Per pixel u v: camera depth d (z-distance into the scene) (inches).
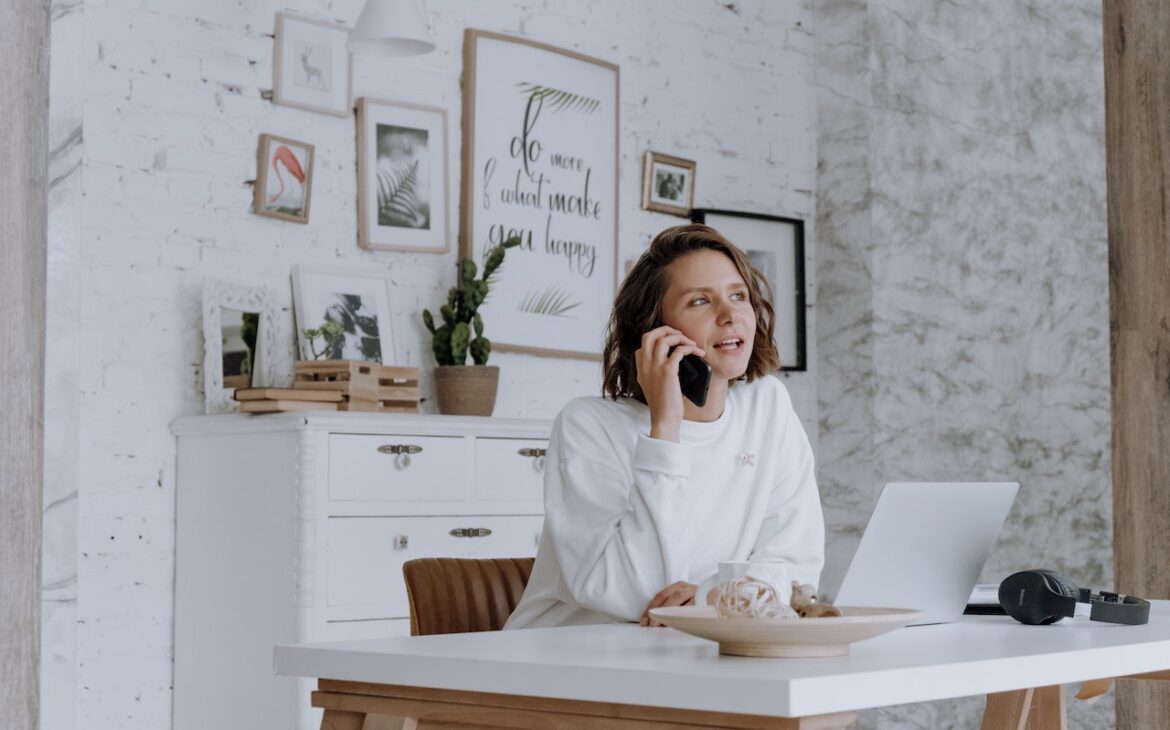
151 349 153.2
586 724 55.3
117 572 149.1
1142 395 147.2
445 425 150.7
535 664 56.4
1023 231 236.7
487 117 185.5
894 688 53.2
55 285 113.2
